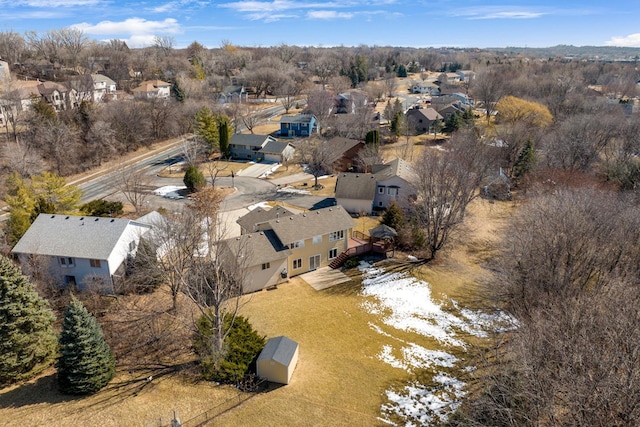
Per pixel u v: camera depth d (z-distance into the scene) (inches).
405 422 906.7
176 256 1252.5
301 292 1434.5
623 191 1875.0
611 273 1160.8
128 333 1193.4
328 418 903.7
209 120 3149.6
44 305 1091.3
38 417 892.6
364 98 4168.3
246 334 1115.9
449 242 1755.7
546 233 1192.8
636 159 2349.9
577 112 3282.5
